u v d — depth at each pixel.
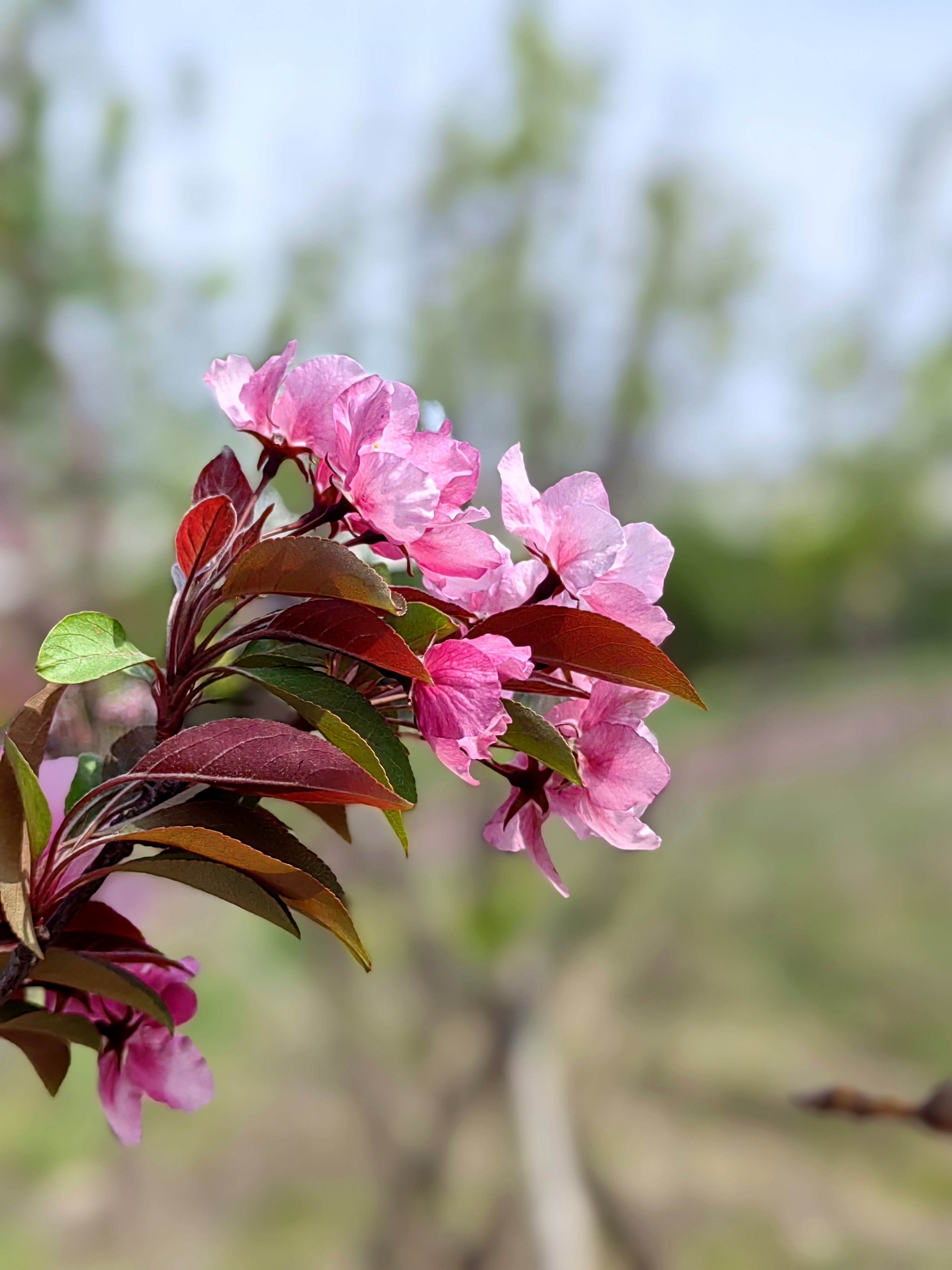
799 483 3.48
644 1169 4.77
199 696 0.69
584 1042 3.97
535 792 0.69
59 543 3.32
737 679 4.06
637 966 4.17
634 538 0.71
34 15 3.22
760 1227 4.58
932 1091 0.74
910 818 6.21
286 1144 4.80
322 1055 4.57
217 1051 4.59
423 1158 3.57
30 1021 0.69
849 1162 5.15
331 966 3.74
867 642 3.78
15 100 3.24
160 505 3.40
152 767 0.62
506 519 0.68
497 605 0.70
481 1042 3.51
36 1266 4.46
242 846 0.60
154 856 0.65
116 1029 0.73
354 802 0.62
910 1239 4.62
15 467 3.33
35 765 0.62
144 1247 4.66
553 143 3.31
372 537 0.66
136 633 3.23
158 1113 5.20
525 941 3.51
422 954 3.42
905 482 3.28
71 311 3.36
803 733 4.11
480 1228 3.52
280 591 0.63
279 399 0.66
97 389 3.40
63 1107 5.37
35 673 0.60
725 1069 5.27
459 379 3.37
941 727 4.34
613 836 0.69
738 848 6.09
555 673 0.72
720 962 5.69
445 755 0.63
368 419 0.63
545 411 3.39
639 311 3.37
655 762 0.67
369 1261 3.69
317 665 0.66
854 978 5.78
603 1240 3.63
